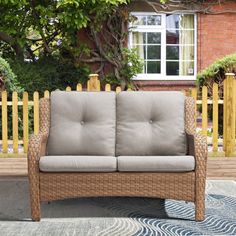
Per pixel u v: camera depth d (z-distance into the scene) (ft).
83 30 38.34
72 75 37.37
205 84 30.01
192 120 17.98
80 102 17.98
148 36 39.29
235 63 28.71
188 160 16.19
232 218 16.40
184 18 39.37
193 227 15.67
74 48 37.32
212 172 21.81
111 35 38.40
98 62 38.75
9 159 23.89
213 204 17.69
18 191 19.25
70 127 17.80
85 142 17.66
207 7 38.93
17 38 36.04
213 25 39.19
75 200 18.26
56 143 17.67
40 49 40.27
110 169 16.30
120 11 37.76
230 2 39.01
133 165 16.20
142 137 17.74
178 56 39.55
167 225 15.83
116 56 38.19
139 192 16.35
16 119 24.25
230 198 18.34
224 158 23.88
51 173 16.29
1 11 35.42
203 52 39.22
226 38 39.22
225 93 24.16
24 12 35.47
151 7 38.65
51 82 34.35
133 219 16.33
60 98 18.04
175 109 17.94
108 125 17.85
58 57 38.47
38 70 33.81
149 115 17.97
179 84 39.22
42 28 36.52
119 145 17.79
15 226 15.75
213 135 24.22
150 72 39.47
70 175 16.33
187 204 17.81
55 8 34.99
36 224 15.92
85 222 16.07
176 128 17.78
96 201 18.13
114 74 38.34
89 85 24.30
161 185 16.31
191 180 16.24
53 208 17.42
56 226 15.75
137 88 38.99
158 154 17.71
